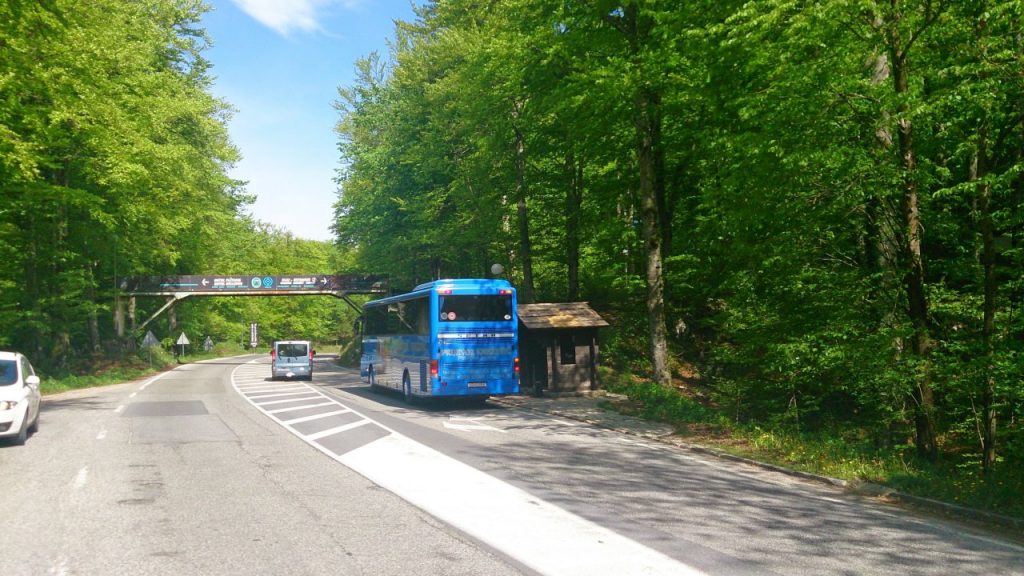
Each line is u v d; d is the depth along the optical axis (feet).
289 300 358.23
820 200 41.50
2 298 103.91
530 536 21.56
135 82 87.71
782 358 45.11
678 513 25.18
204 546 20.27
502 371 63.62
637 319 99.40
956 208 45.01
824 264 44.39
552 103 67.00
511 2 72.08
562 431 48.52
